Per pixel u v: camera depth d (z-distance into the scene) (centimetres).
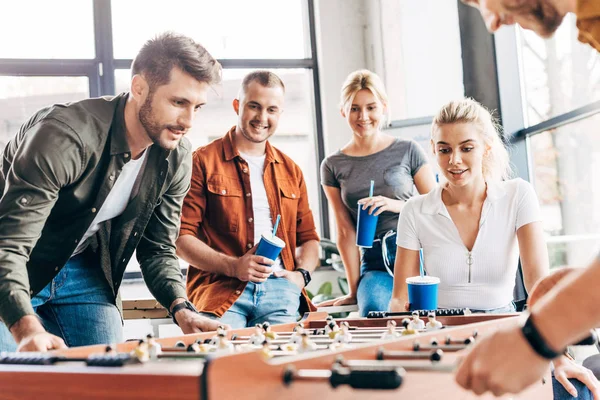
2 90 502
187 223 298
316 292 511
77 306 229
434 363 118
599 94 325
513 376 96
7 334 206
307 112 553
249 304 287
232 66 538
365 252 349
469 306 250
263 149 312
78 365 119
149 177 224
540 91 384
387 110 360
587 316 92
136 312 344
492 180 255
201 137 528
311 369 108
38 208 189
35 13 508
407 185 349
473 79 408
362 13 552
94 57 516
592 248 338
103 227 229
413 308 225
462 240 252
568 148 357
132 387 101
